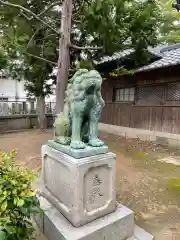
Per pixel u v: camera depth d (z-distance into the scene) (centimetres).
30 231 161
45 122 891
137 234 204
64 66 367
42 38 445
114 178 201
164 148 585
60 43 368
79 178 171
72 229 172
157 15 359
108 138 724
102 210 192
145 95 671
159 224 229
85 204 181
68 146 200
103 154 195
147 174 386
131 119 717
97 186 189
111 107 802
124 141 675
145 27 353
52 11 453
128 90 737
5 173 151
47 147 225
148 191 313
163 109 611
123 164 447
